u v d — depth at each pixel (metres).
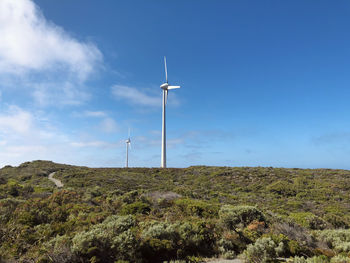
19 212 14.21
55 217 14.53
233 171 53.47
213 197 29.02
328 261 8.89
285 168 56.69
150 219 14.42
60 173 57.19
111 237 9.57
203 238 11.12
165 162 65.44
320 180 42.38
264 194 35.06
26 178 50.84
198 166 64.25
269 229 13.26
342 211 24.88
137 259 8.96
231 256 10.09
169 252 9.85
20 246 9.91
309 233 13.16
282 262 8.77
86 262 8.41
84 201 19.83
